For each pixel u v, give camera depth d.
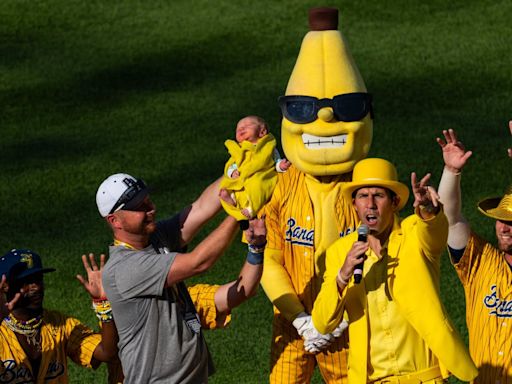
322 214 29.56
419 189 25.03
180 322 25.88
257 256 26.19
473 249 27.50
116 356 27.92
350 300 26.55
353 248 25.42
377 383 26.48
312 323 28.17
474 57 59.19
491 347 27.31
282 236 29.92
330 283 26.20
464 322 37.53
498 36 60.97
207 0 66.69
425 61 59.09
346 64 30.05
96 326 38.03
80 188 48.78
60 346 28.06
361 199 26.44
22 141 53.81
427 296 25.98
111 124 55.16
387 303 26.27
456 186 26.55
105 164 50.97
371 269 26.39
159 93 58.06
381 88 56.81
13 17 66.19
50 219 46.12
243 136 29.30
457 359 25.80
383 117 53.97
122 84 59.12
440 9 64.00
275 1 66.00
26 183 49.44
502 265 27.41
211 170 49.88
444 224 25.45
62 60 61.75
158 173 49.91
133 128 54.62
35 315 27.55
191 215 27.08
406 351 26.30
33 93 58.72
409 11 63.97
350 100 29.56
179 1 66.75
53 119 56.03
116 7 66.62
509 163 48.88
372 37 61.66
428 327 25.88
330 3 65.38
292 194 29.81
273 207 29.89
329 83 29.73
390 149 50.78
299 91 29.83
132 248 26.03
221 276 41.03
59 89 58.97
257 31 63.00
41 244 44.09
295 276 29.81
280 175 30.27
